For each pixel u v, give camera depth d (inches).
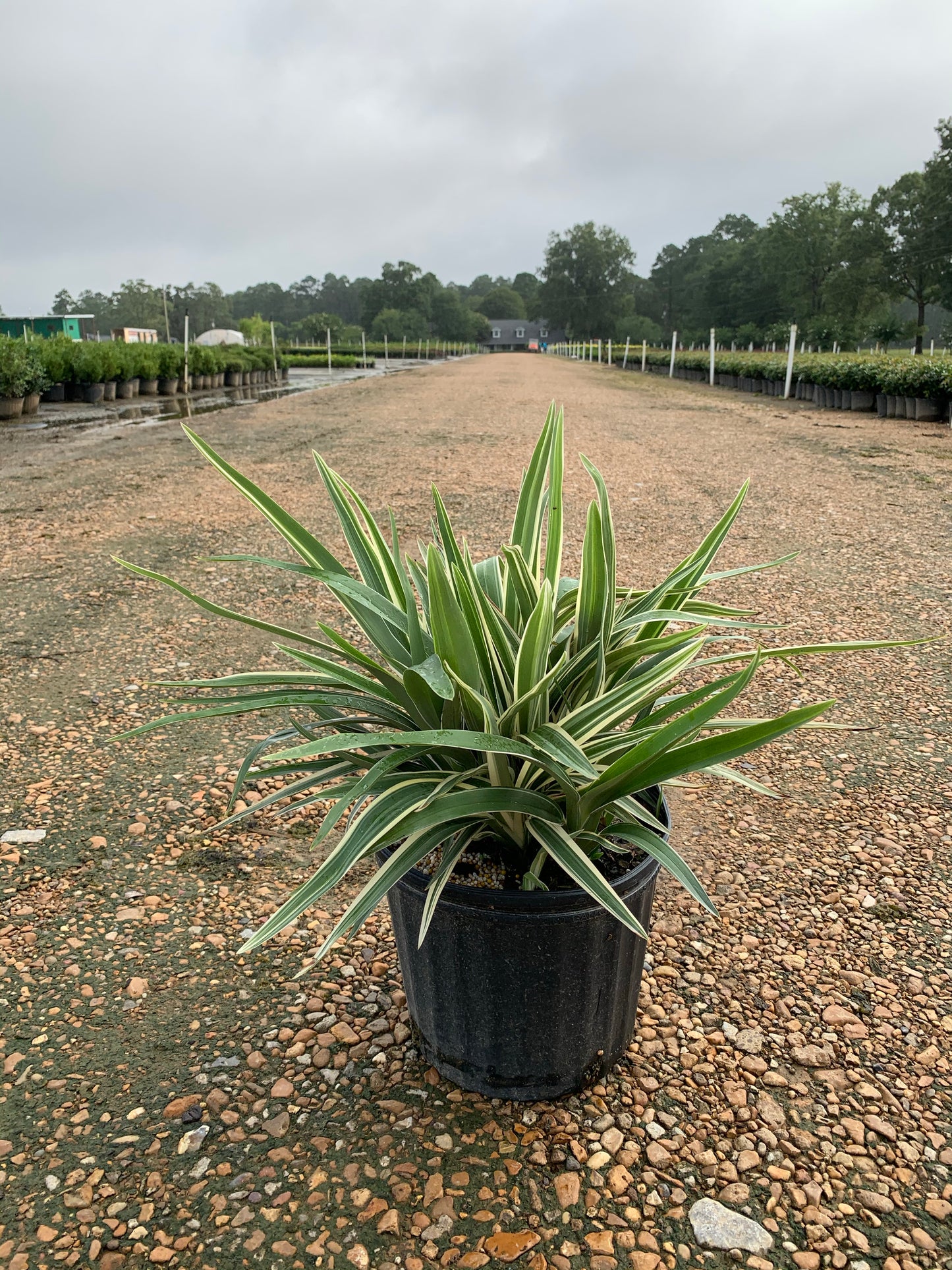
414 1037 71.0
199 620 165.6
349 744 48.9
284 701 61.0
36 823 100.2
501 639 61.6
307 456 368.5
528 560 75.4
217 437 438.9
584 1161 60.2
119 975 77.4
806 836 100.0
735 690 46.1
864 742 121.0
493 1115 64.2
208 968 78.5
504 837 63.8
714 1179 59.2
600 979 61.6
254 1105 64.4
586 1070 65.6
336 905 87.7
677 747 51.1
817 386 629.9
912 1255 54.1
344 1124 63.0
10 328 1727.4
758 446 404.8
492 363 2042.3
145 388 769.6
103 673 140.9
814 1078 67.7
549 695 65.4
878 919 85.9
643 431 469.7
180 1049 69.4
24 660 145.3
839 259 2694.4
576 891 57.2
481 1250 53.9
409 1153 60.6
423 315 4660.4
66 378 659.4
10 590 182.9
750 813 104.7
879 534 229.5
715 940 83.1
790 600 178.4
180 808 103.6
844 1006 75.0
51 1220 55.5
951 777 111.5
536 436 448.1
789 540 224.7
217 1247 54.0
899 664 147.0
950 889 90.0
